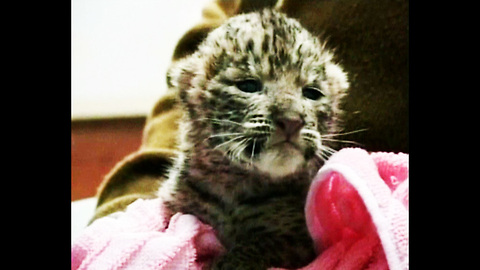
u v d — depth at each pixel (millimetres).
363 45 467
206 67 429
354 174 368
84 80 802
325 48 453
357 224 377
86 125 791
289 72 412
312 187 377
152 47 817
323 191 377
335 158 381
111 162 756
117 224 408
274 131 395
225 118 411
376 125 458
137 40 812
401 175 390
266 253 388
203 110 422
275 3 513
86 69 804
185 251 377
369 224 373
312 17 482
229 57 419
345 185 375
